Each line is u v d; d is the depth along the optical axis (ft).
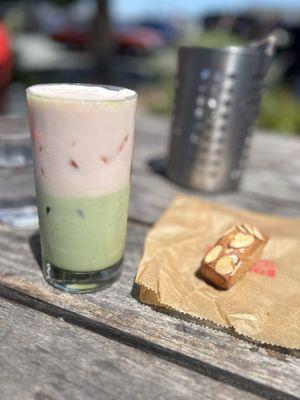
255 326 0.61
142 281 0.68
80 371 0.54
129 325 0.62
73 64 7.90
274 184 1.35
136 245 0.87
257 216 0.96
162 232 0.86
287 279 0.72
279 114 3.49
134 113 0.64
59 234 0.65
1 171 0.94
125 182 0.67
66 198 0.63
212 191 1.23
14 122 0.96
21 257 0.79
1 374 0.53
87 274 0.68
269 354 0.58
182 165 1.23
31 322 0.63
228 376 0.55
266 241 0.77
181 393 0.52
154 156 1.55
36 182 0.65
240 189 1.29
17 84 4.54
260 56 1.09
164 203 1.12
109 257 0.69
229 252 0.70
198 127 1.16
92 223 0.64
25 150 0.93
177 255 0.78
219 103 1.11
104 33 6.03
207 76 1.10
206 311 0.63
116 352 0.58
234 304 0.65
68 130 0.58
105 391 0.52
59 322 0.64
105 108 0.57
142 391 0.52
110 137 0.60
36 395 0.51
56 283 0.69
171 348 0.58
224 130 1.15
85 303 0.67
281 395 0.53
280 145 1.81
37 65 7.11
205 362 0.56
